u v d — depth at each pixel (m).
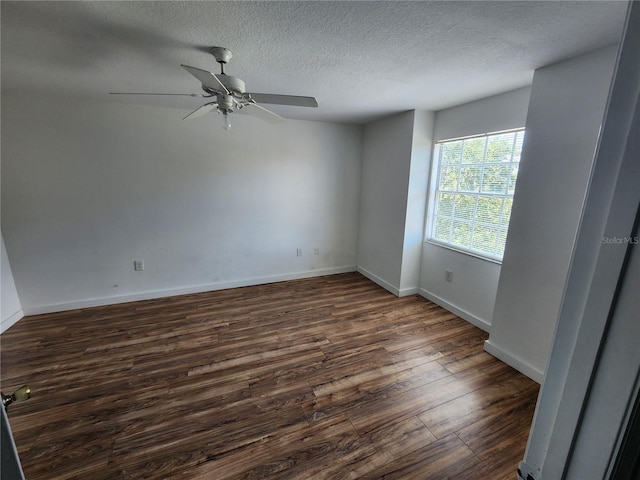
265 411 1.86
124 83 2.39
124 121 3.07
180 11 1.37
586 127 1.80
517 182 2.21
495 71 2.06
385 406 1.92
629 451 0.41
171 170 3.35
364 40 1.63
